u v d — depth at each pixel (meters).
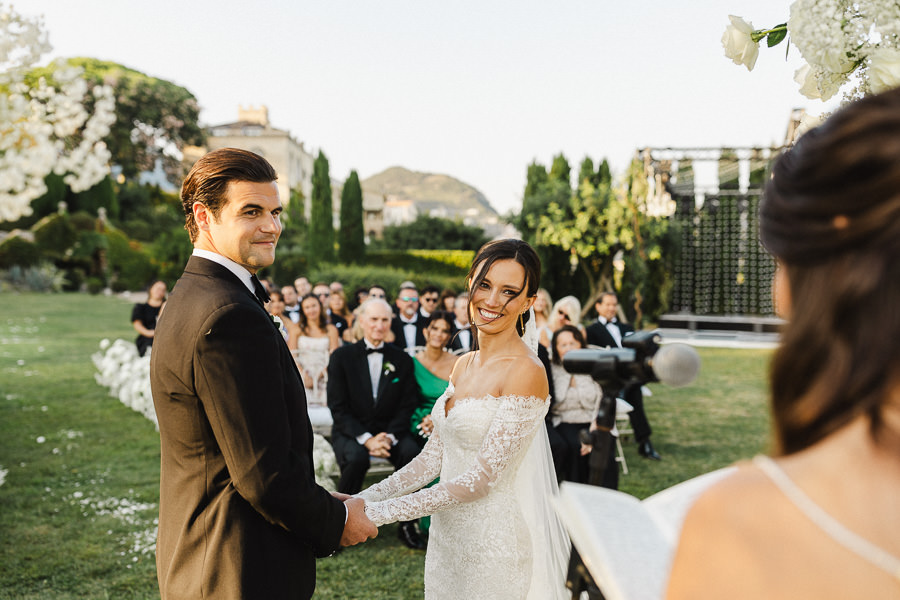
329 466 4.44
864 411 0.47
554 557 2.29
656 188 16.77
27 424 6.77
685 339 16.97
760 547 0.48
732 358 13.18
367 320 4.54
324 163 27.06
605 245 17.16
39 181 3.25
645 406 8.45
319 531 1.70
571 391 4.79
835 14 1.24
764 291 18.09
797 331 0.50
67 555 3.78
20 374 9.73
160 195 44.75
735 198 18.39
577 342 4.87
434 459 2.29
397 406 4.51
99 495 4.74
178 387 1.62
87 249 29.73
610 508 0.82
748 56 1.46
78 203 33.56
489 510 2.04
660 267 18.28
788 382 0.51
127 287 30.27
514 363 2.07
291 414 1.74
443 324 4.58
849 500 0.47
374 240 40.59
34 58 3.18
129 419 7.03
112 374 8.40
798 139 0.56
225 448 1.59
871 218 0.46
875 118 0.48
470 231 39.22
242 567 1.61
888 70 1.15
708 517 0.51
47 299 24.39
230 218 1.71
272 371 1.63
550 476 2.38
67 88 3.37
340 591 3.49
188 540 1.65
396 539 4.21
